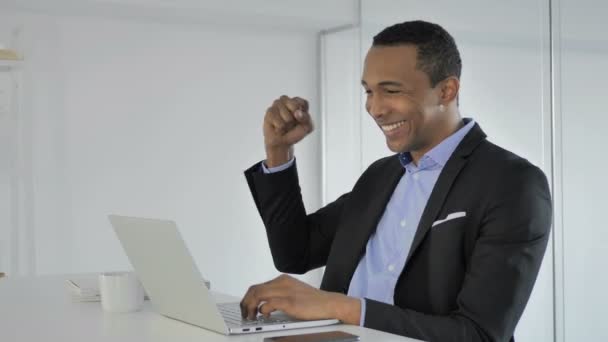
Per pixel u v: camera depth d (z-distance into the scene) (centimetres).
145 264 139
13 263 443
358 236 171
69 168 461
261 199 177
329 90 533
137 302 150
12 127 440
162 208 488
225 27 505
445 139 161
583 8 321
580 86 325
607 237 310
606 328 312
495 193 149
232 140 510
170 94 489
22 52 448
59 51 457
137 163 479
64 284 196
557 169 338
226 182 508
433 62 155
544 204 150
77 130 462
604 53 309
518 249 144
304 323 127
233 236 511
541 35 347
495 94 374
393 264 164
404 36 156
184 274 124
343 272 172
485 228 148
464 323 136
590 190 320
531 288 146
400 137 160
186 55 493
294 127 168
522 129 358
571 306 328
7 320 142
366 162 502
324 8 488
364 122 501
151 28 482
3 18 444
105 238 471
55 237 458
